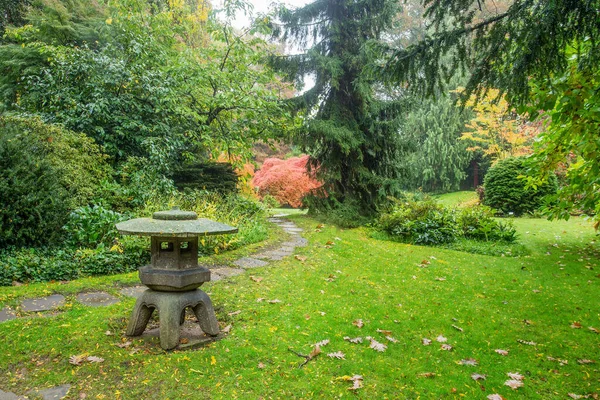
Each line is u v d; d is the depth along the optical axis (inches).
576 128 113.6
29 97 282.8
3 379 88.4
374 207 379.6
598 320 149.4
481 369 108.1
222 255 210.5
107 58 277.6
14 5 410.0
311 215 383.2
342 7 353.7
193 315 136.0
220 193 337.7
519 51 121.5
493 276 208.8
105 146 270.2
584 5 105.3
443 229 294.0
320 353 108.1
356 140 343.6
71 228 190.5
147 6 388.5
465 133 599.5
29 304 131.0
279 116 357.4
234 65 352.2
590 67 108.1
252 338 114.0
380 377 99.0
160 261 111.4
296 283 173.0
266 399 85.4
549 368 111.4
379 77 161.9
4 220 166.4
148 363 97.3
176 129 313.7
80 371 92.6
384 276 196.5
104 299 141.9
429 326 136.5
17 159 177.0
